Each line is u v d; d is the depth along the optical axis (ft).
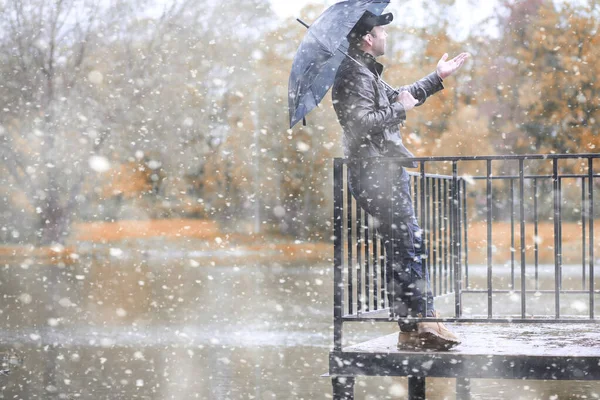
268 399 23.52
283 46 117.29
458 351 17.31
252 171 124.26
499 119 95.81
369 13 18.47
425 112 94.89
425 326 18.01
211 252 107.34
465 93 96.27
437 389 25.36
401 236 18.17
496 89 96.07
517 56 96.02
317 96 17.61
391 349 17.85
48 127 113.09
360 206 18.60
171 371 27.99
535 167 95.40
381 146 18.25
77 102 114.01
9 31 112.06
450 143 94.17
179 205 134.21
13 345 33.63
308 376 26.86
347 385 17.61
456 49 97.25
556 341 19.04
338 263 18.02
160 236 131.85
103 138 114.93
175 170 126.21
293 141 118.42
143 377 26.94
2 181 123.65
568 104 94.89
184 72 116.16
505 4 96.63
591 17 93.97
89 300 50.72
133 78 114.42
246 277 68.49
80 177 115.75
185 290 57.16
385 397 24.40
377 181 17.93
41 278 67.31
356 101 17.69
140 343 34.01
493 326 22.53
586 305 42.98
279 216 126.62
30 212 124.36
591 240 17.03
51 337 35.73
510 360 16.72
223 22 116.06
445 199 23.36
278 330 37.45
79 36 112.98
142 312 44.42
